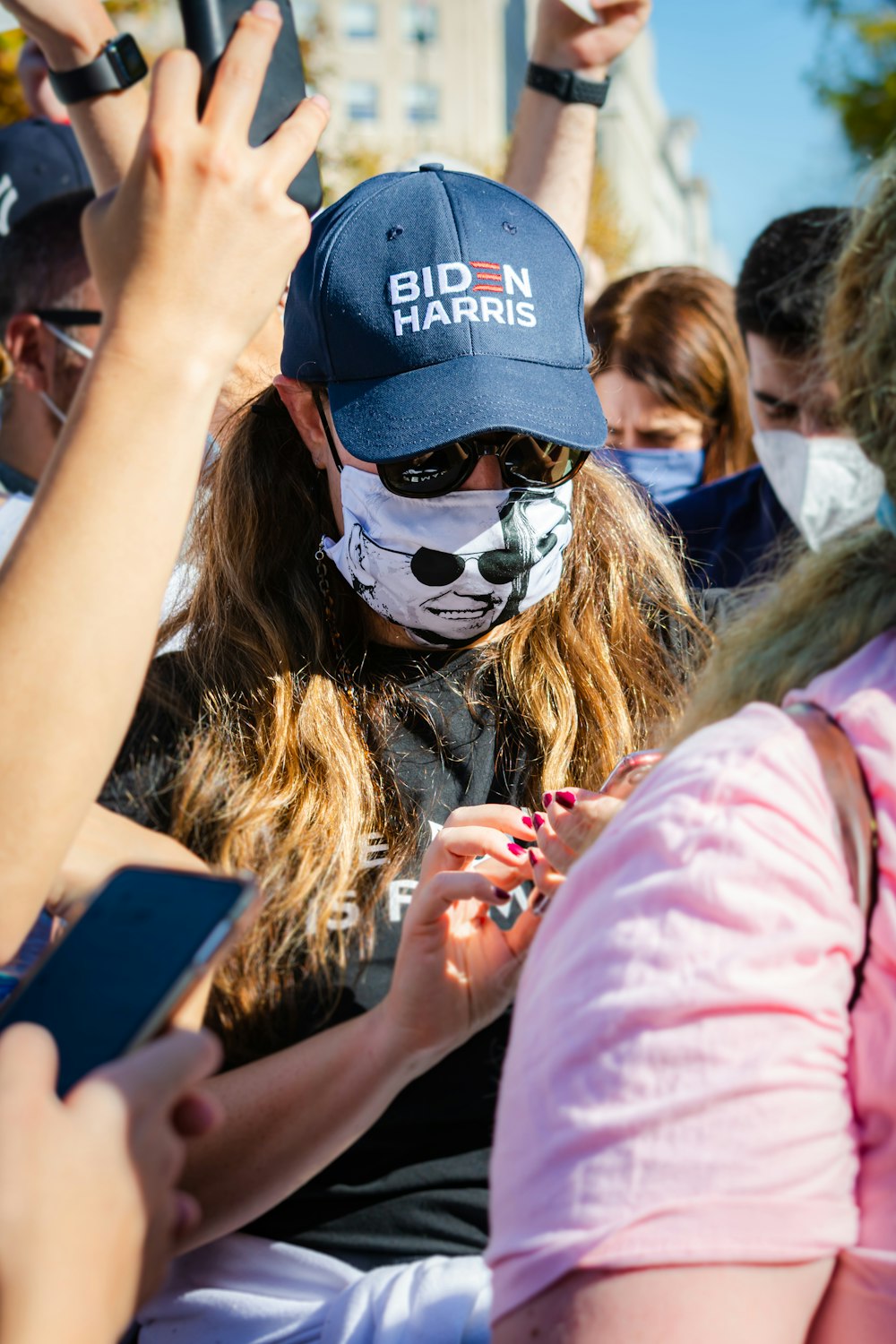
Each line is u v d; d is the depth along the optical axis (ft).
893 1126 2.50
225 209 2.92
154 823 4.93
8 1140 2.25
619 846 2.71
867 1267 2.45
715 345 10.27
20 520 6.13
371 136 102.89
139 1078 2.42
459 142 100.27
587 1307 2.39
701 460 10.58
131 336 2.90
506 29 120.37
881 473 2.97
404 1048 4.29
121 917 2.71
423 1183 4.69
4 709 2.77
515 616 5.37
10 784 2.77
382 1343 4.24
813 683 2.95
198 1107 2.67
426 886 4.15
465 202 5.11
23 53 10.82
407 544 5.02
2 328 7.09
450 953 4.32
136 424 2.87
